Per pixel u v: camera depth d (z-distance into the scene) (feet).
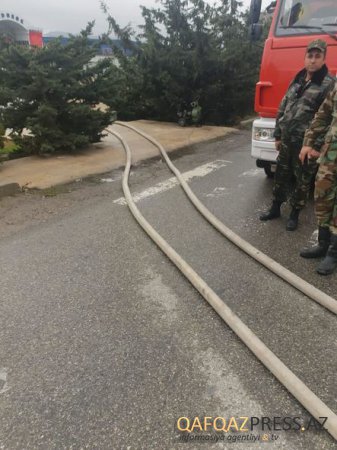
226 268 10.89
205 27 32.96
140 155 24.08
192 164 22.40
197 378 7.07
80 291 9.77
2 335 8.20
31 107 22.31
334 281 10.19
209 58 33.24
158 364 7.39
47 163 21.38
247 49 34.65
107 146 26.23
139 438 5.97
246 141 29.71
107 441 5.92
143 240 12.58
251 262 11.23
